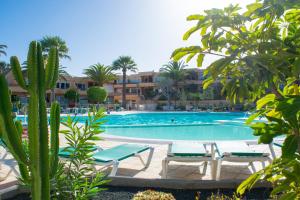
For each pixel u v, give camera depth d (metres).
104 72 49.41
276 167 1.97
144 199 3.38
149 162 6.12
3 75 2.18
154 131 17.77
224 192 4.06
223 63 1.58
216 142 6.50
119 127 19.25
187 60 1.98
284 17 1.96
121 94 56.38
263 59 1.55
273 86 1.85
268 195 3.86
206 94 45.88
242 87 1.66
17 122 2.60
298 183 1.81
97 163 4.91
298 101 1.34
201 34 1.91
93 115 3.23
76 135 3.50
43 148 2.28
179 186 4.24
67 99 45.56
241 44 1.81
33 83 2.25
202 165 6.16
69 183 3.13
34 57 2.24
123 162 6.50
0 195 3.75
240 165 6.14
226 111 36.22
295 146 1.63
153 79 57.66
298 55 1.66
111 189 4.22
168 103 50.03
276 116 1.99
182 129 18.67
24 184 3.22
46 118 2.31
